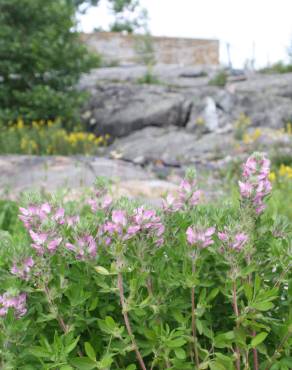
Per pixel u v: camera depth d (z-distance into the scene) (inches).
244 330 67.6
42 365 64.2
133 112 697.0
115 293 73.2
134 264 66.5
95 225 71.7
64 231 72.9
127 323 65.4
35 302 68.6
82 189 239.5
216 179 403.2
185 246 69.0
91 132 697.6
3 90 621.6
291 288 71.5
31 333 67.7
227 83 804.0
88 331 74.2
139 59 1019.9
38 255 66.4
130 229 64.5
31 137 521.3
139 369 73.8
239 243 64.7
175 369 67.1
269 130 660.1
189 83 828.6
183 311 70.2
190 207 80.4
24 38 632.4
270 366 68.5
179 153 590.6
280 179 340.5
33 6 621.9
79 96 651.5
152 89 730.8
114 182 259.4
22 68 636.1
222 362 65.6
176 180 398.0
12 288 64.7
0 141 500.4
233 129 667.4
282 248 70.3
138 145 625.9
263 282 72.4
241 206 72.0
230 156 539.2
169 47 1045.2
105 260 70.7
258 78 818.2
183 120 695.1
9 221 179.6
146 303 66.0
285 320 71.0
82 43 668.1
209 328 74.9
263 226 73.0
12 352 64.5
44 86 622.8
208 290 74.2
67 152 520.4
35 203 72.1
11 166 358.3
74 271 70.7
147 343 67.4
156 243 69.6
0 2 617.0
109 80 804.6
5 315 63.8
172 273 69.8
